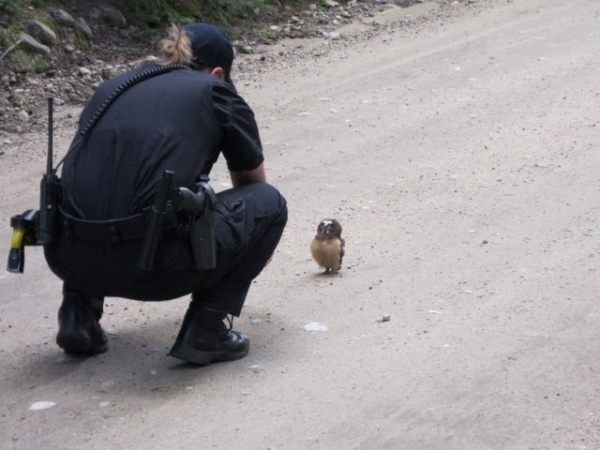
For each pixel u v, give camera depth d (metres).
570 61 27.38
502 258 15.05
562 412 10.47
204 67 11.84
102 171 10.91
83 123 11.34
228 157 11.69
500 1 35.94
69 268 11.17
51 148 11.19
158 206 10.46
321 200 18.36
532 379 11.20
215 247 10.90
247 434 10.21
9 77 26.95
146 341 12.72
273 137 22.75
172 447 10.02
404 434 10.10
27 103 26.12
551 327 12.57
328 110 24.62
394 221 17.06
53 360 12.27
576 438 9.95
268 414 10.62
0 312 14.06
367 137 22.31
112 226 10.69
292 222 17.27
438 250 15.58
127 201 10.73
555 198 17.64
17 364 12.20
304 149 21.72
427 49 30.09
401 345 12.23
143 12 31.56
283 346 12.36
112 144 10.96
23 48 27.80
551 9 34.12
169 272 10.91
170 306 14.00
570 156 19.92
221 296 11.62
